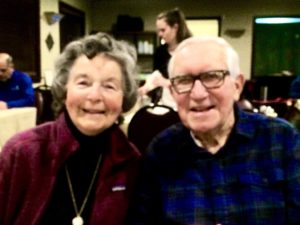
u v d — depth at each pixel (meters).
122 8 8.62
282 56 8.70
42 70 6.12
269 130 1.28
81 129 1.27
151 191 1.31
